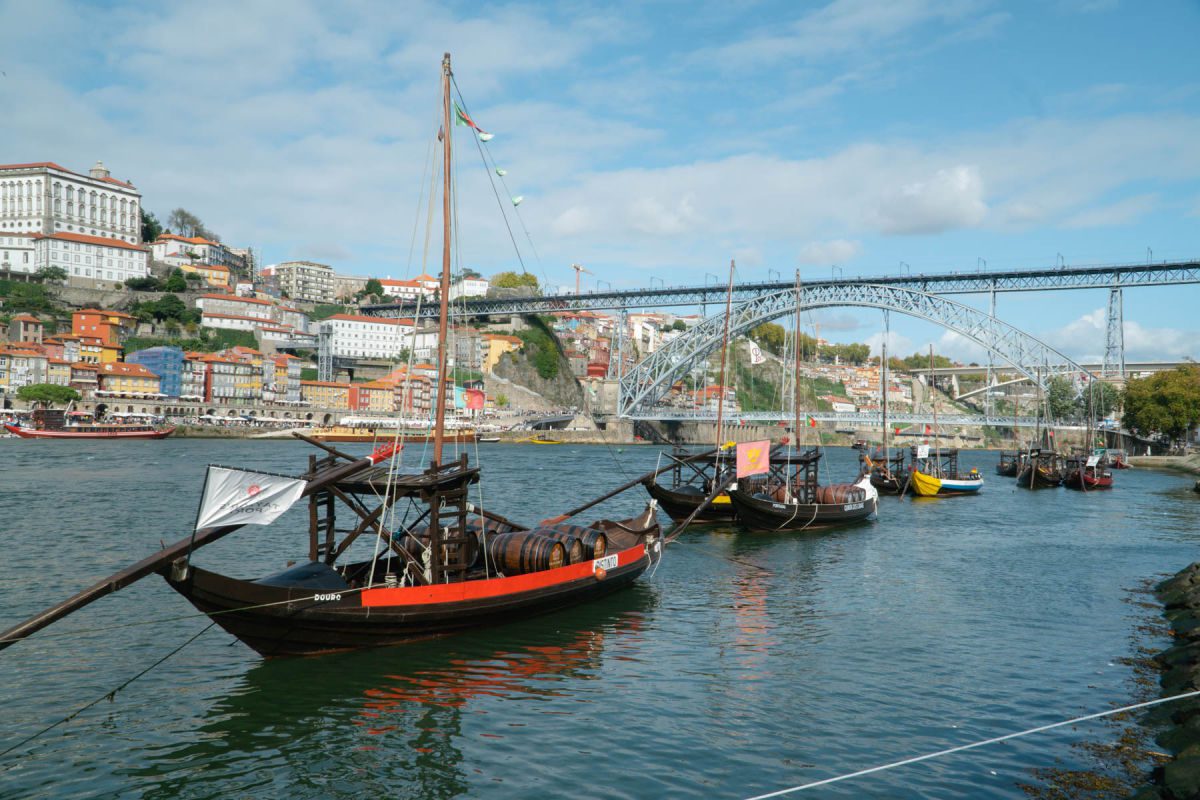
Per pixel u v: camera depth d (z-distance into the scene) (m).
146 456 102.75
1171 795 13.78
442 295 28.38
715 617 27.25
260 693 19.11
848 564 38.22
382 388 199.50
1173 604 29.12
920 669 21.70
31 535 40.50
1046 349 163.50
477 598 23.50
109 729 17.12
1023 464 101.38
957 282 172.12
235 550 36.97
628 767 15.58
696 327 198.25
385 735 16.95
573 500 63.22
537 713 18.22
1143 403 146.62
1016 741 16.89
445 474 23.84
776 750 16.39
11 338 170.12
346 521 45.09
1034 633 25.55
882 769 15.55
